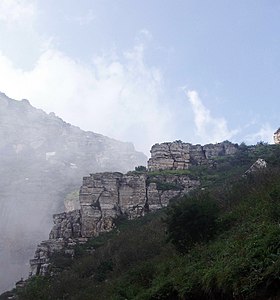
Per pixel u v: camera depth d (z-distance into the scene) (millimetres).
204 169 92188
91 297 34969
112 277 41562
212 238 26141
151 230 53594
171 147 99812
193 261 21969
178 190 84062
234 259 14555
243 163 85875
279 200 23844
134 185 85375
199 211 27141
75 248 67375
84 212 80812
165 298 18766
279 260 11805
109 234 72000
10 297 56000
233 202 35500
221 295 14016
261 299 11883
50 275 57219
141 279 27734
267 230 16172
